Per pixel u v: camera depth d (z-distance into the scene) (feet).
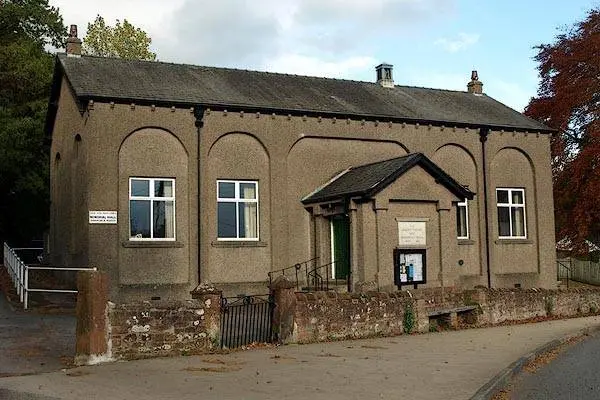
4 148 96.73
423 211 73.97
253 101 77.05
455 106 94.79
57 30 116.67
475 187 89.40
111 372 37.81
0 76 102.27
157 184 72.08
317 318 52.03
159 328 43.39
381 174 72.38
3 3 109.29
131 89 71.82
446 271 74.33
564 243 118.83
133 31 160.25
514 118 95.30
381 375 37.42
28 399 32.09
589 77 109.91
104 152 68.74
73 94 74.33
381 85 97.19
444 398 31.35
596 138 103.30
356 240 71.26
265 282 75.72
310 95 84.43
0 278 80.79
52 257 91.81
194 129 73.31
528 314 70.38
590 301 77.20
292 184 78.74
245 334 50.49
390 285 70.64
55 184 90.27
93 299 41.06
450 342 51.90
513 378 38.88
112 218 68.49
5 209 112.06
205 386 34.14
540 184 94.02
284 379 36.11
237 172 75.66
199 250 72.49
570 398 32.45
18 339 47.55
